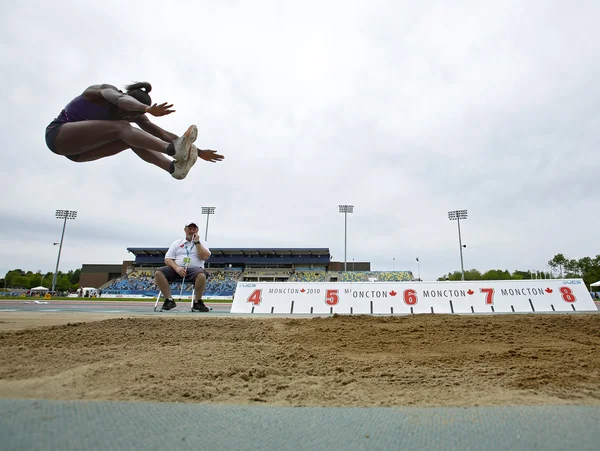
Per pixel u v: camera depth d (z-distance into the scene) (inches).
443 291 317.1
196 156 168.2
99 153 172.7
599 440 50.2
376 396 77.7
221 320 203.0
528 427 55.9
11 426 51.9
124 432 51.4
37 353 119.0
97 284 2335.1
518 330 177.5
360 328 184.5
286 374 99.0
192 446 47.2
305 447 47.7
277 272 2027.6
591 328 179.9
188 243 346.0
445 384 87.7
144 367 100.8
